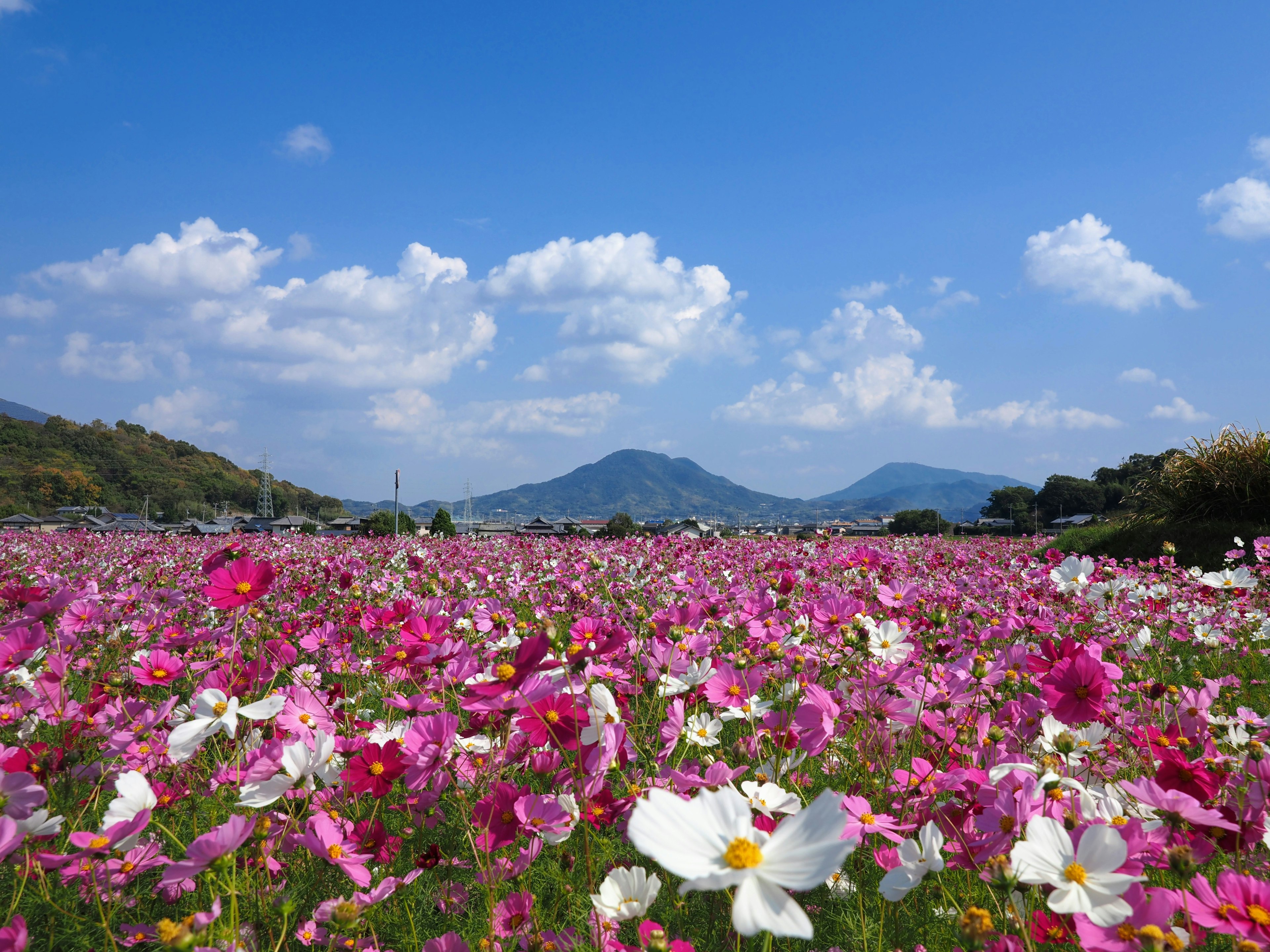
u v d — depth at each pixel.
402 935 1.63
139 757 2.11
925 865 1.30
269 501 104.81
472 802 1.94
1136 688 2.61
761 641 2.78
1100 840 1.07
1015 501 87.12
